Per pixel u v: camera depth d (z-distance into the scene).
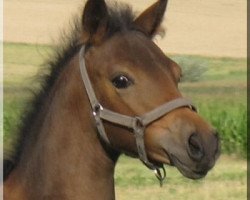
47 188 8.75
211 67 54.00
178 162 8.25
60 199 8.70
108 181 8.85
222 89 45.06
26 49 52.50
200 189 20.42
